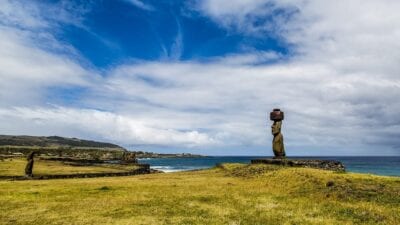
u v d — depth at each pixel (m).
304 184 29.95
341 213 20.48
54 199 27.34
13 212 22.09
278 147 47.66
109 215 20.97
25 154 163.50
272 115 48.44
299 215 20.22
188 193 29.89
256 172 42.88
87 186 36.75
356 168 120.81
